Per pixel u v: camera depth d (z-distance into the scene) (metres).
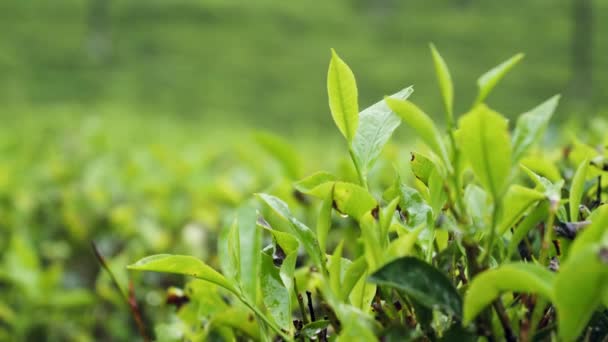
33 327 2.61
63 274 2.94
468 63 29.19
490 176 0.80
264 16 32.06
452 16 33.19
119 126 8.70
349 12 33.28
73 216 3.21
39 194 3.56
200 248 2.88
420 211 1.00
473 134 0.78
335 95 0.98
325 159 4.87
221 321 1.18
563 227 0.95
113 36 29.92
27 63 27.14
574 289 0.69
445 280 0.82
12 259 2.44
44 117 11.27
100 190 3.50
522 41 30.88
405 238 0.87
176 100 25.42
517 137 0.83
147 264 0.98
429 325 0.88
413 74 28.09
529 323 0.86
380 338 0.83
